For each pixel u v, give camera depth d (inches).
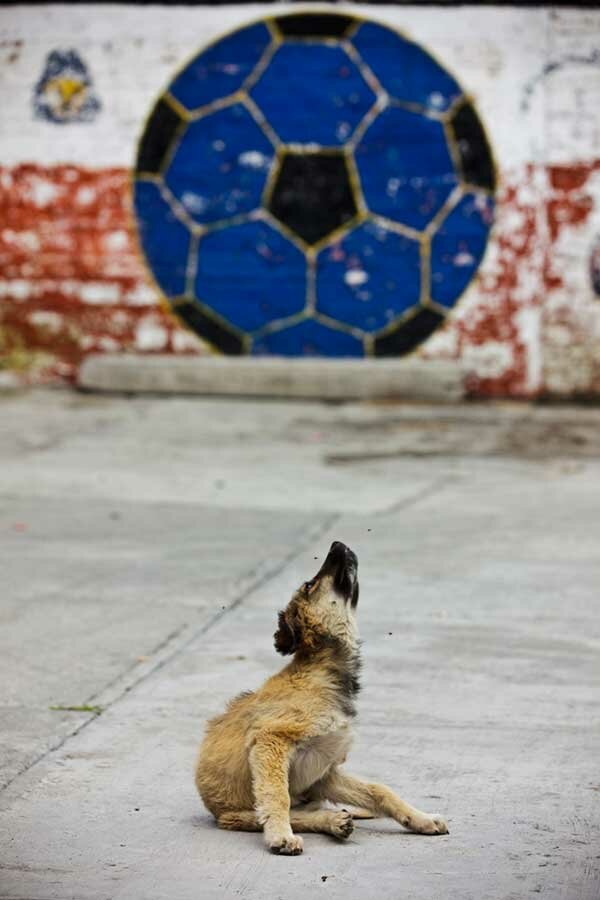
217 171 797.9
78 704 294.5
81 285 808.9
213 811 228.2
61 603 380.5
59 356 810.2
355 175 791.1
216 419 722.8
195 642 342.6
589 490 554.3
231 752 224.2
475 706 293.4
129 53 796.0
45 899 197.6
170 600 383.9
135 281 806.5
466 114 782.5
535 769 256.2
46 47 799.7
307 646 222.8
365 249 794.2
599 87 773.9
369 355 799.7
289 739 218.1
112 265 806.5
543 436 690.2
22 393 794.8
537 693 302.2
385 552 444.5
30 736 273.3
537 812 235.0
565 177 779.4
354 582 226.2
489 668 321.1
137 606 377.4
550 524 487.5
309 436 681.6
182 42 792.3
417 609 374.3
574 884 203.8
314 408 757.9
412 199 788.6
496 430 705.0
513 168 782.5
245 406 760.3
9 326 812.6
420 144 786.8
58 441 660.1
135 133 799.7
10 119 804.6
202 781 227.5
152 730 277.4
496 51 777.6
